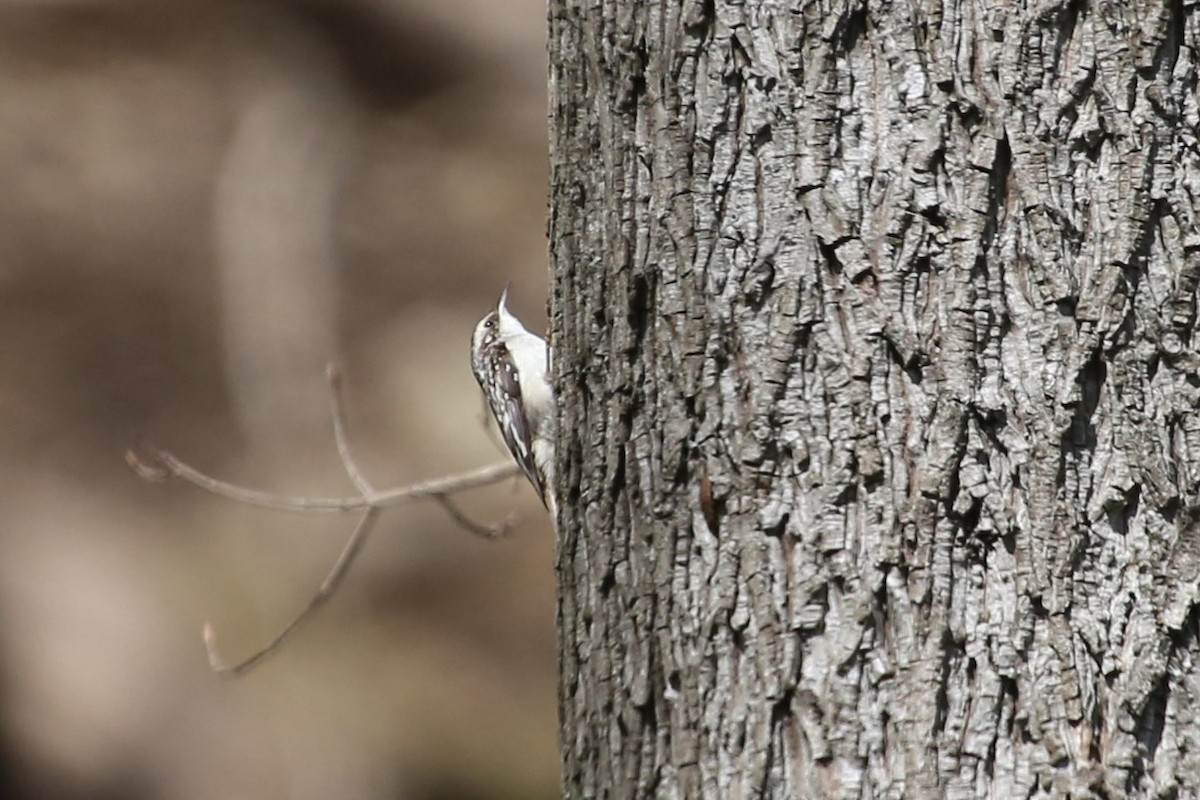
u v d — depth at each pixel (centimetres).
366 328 2708
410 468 2422
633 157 651
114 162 2777
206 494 2452
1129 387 591
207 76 2866
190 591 2330
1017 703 585
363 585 2312
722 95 627
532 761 2230
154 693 2242
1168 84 598
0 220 2669
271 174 2806
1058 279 593
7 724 2178
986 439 593
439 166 2888
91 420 2545
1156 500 588
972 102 600
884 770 589
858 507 600
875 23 610
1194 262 594
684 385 630
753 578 611
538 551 2330
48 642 2255
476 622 2298
